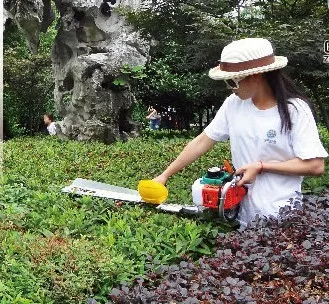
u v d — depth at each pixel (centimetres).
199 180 354
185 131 1234
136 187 514
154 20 725
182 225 356
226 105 363
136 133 1013
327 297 247
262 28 681
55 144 861
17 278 278
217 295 246
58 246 299
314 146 338
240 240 305
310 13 758
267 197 347
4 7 912
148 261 311
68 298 271
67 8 951
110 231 344
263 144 344
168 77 1211
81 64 937
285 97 339
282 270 271
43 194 418
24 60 1245
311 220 318
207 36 667
